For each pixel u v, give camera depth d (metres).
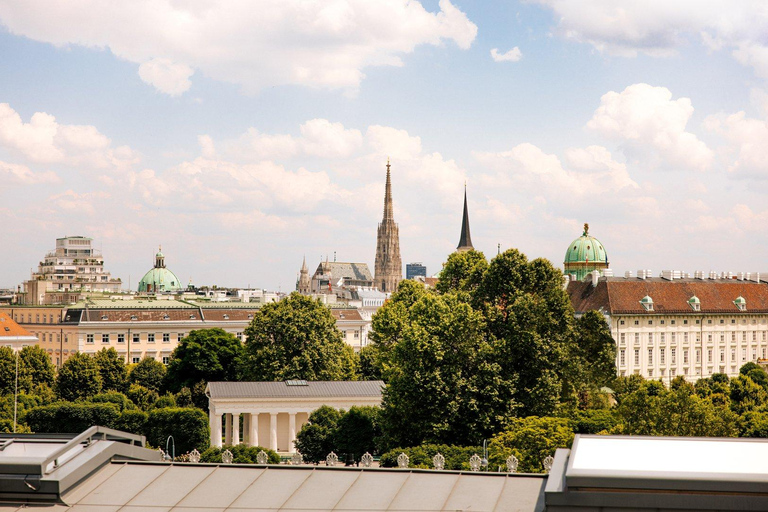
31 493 38.66
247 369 168.62
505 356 118.38
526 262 134.38
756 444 38.69
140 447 45.44
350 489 39.88
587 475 34.50
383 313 158.25
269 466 42.28
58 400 169.88
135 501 39.00
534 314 121.06
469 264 159.38
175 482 40.84
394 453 101.69
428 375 114.31
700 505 33.75
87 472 40.88
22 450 43.75
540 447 100.19
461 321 117.94
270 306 171.38
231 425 149.38
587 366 141.62
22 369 176.50
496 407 114.50
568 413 119.44
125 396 170.88
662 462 36.34
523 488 39.28
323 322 170.12
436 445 104.56
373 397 146.12
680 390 112.50
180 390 180.25
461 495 38.81
